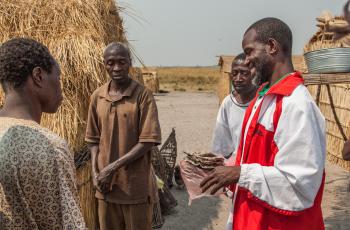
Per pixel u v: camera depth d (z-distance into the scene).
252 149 2.24
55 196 1.48
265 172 2.12
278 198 2.11
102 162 3.33
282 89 2.12
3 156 1.44
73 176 1.55
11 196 1.44
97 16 4.45
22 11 4.32
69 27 4.20
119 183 3.26
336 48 4.89
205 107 20.47
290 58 2.24
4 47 1.57
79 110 4.00
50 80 1.63
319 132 2.11
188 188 2.50
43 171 1.46
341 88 9.17
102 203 3.35
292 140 2.04
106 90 3.32
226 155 3.73
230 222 2.44
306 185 2.03
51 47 3.97
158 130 3.25
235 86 3.57
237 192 2.40
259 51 2.19
